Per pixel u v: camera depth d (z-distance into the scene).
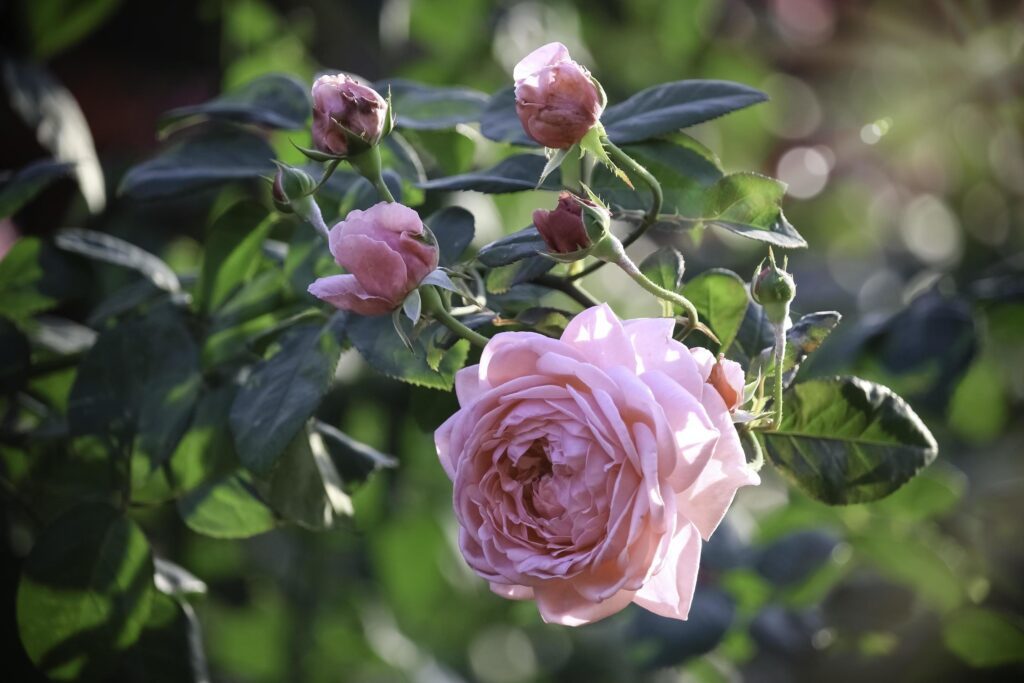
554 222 0.72
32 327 0.95
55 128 1.01
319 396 0.77
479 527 0.71
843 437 0.77
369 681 1.27
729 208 0.78
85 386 0.84
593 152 0.74
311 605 1.23
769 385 0.77
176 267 1.20
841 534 1.00
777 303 0.73
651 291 0.73
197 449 0.84
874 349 0.99
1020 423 1.31
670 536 0.69
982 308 0.99
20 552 0.93
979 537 1.06
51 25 1.07
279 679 1.22
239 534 0.86
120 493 0.84
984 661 1.00
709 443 0.69
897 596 1.02
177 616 0.83
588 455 0.70
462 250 0.79
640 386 0.69
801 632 0.99
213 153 0.87
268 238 0.94
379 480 1.14
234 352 0.84
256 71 1.17
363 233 0.72
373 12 1.17
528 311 0.77
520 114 0.74
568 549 0.70
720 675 1.05
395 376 0.77
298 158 0.87
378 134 0.75
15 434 0.88
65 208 1.17
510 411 0.71
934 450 0.76
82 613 0.82
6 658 0.87
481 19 1.21
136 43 1.28
